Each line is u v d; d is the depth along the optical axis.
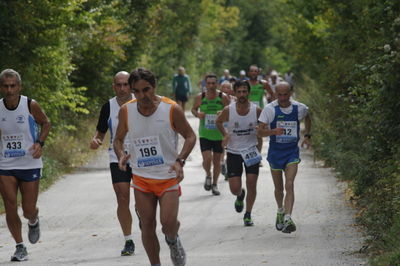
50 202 24.25
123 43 41.34
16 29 28.69
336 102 33.88
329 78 34.34
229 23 108.69
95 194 25.80
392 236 14.78
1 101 15.77
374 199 18.86
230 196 24.69
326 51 39.53
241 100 19.56
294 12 47.41
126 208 15.94
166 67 76.44
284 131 18.03
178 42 75.06
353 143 26.58
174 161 12.38
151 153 12.25
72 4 30.05
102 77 43.94
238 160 19.92
